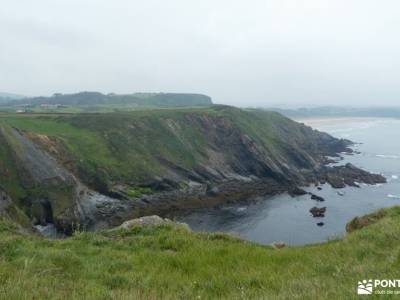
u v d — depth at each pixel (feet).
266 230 183.73
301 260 34.50
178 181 269.85
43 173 207.72
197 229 186.39
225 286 26.91
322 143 488.44
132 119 334.85
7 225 54.13
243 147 337.93
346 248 36.27
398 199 236.02
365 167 352.28
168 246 43.32
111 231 52.31
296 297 20.93
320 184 287.69
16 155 207.51
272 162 316.40
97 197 225.35
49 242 43.68
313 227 186.60
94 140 285.64
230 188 275.80
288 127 485.97
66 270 31.50
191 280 28.76
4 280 24.97
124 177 254.88
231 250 38.75
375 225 46.55
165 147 313.12
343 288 21.16
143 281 28.43
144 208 223.71
